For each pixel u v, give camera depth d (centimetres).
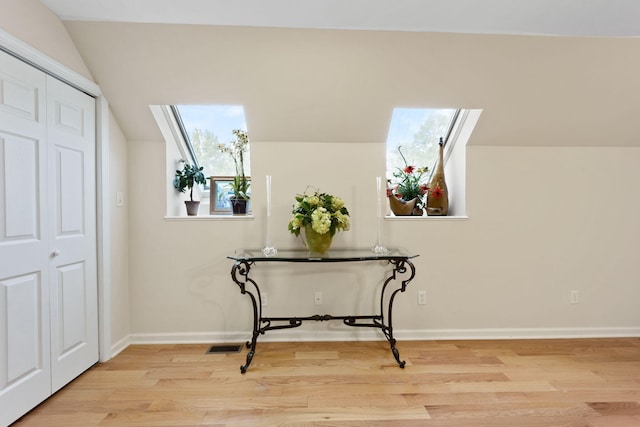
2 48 159
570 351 255
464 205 281
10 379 166
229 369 227
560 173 281
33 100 178
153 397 194
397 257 232
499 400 191
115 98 239
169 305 271
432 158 320
